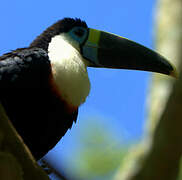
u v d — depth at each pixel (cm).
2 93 920
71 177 1136
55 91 953
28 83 932
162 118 1133
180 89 1112
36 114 939
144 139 1196
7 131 644
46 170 983
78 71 993
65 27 1093
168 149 1140
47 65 961
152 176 1159
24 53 964
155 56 1090
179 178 1187
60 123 984
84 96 1019
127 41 1109
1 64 941
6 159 611
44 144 991
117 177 1202
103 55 1099
